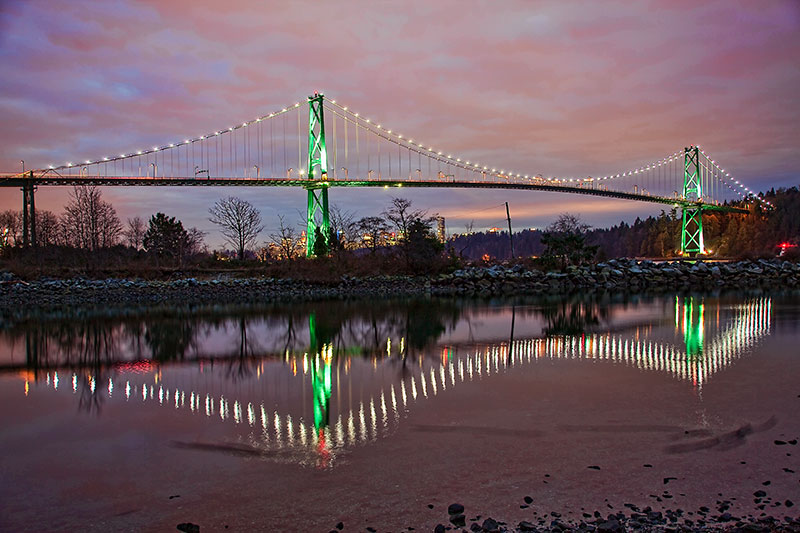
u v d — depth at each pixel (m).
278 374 11.69
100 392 10.41
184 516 5.21
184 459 6.66
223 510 5.30
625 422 7.56
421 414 8.24
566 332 16.59
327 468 6.24
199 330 19.44
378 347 14.91
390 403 8.93
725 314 20.20
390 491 5.60
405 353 13.83
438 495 5.48
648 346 13.57
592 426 7.43
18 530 5.03
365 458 6.50
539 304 26.86
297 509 5.28
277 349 15.09
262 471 6.21
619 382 9.84
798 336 14.62
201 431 7.73
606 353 12.77
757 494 5.34
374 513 5.16
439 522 4.96
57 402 9.67
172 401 9.53
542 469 6.04
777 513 4.97
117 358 14.27
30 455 6.93
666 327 16.98
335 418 8.17
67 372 12.51
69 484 6.00
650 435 7.02
